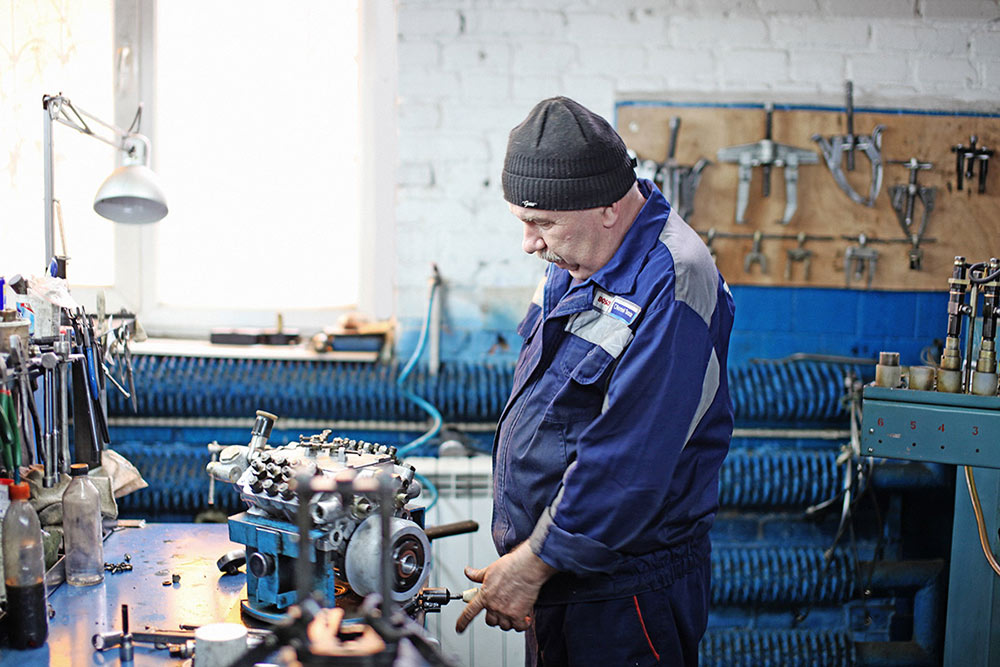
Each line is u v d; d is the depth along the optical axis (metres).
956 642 2.63
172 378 2.79
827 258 2.84
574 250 1.65
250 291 3.07
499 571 1.64
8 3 2.84
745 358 2.88
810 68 2.80
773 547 2.88
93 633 1.52
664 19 2.79
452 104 2.82
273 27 2.99
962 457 1.96
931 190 2.82
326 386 2.80
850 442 2.88
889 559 2.91
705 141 2.80
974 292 2.13
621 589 1.65
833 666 2.84
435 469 2.73
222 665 1.32
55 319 1.83
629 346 1.59
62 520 1.79
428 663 1.14
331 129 3.02
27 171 2.89
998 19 2.81
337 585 1.63
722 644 2.85
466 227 2.87
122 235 3.00
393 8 2.94
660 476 1.55
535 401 1.72
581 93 2.81
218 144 3.02
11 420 1.58
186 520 2.86
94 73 2.95
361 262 3.04
